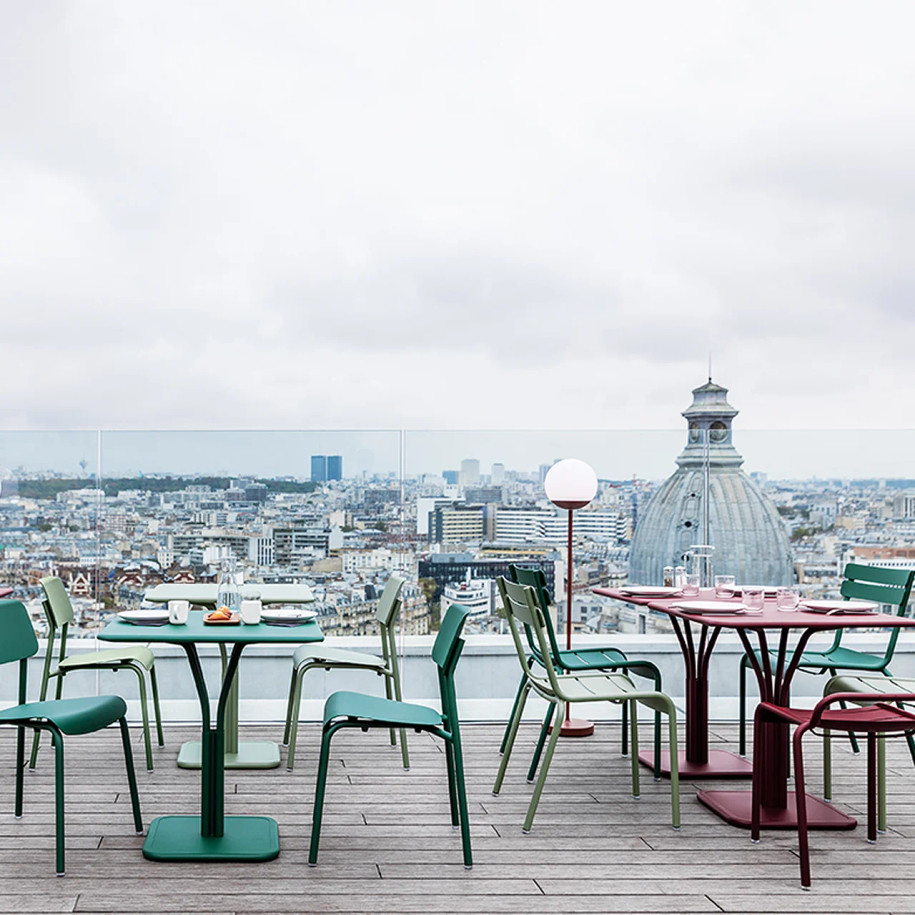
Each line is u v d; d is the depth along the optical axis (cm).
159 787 436
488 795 433
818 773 473
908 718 354
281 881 333
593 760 493
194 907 312
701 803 424
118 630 350
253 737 529
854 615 409
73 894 320
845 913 315
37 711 350
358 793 434
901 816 411
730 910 317
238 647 363
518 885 334
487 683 593
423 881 336
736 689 601
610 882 338
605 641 595
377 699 379
